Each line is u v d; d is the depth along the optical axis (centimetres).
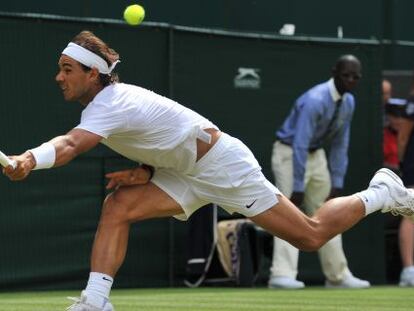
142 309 1479
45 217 1970
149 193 1148
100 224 1133
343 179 2227
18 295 1841
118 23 2052
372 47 2323
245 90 2200
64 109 1994
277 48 2234
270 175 2220
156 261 2102
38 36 1964
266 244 2180
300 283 2075
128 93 1105
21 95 1948
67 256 1994
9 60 1936
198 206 1184
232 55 2188
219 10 2400
